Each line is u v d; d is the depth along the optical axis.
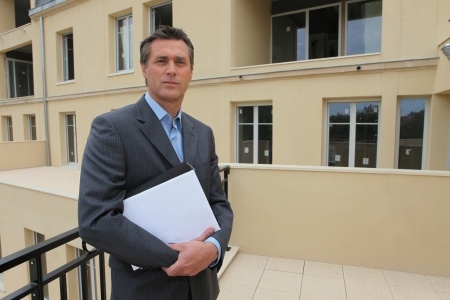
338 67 5.88
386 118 5.61
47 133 11.31
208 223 1.17
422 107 5.52
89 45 9.72
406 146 5.68
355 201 3.05
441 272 2.88
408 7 5.32
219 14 7.08
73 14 10.06
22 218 6.37
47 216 5.84
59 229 5.61
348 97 6.00
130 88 8.74
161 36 1.19
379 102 5.84
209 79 7.24
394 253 2.98
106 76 9.36
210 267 1.17
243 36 7.36
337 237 3.12
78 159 10.55
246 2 7.43
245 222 3.37
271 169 3.26
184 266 1.01
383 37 5.55
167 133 1.21
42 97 11.37
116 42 9.38
